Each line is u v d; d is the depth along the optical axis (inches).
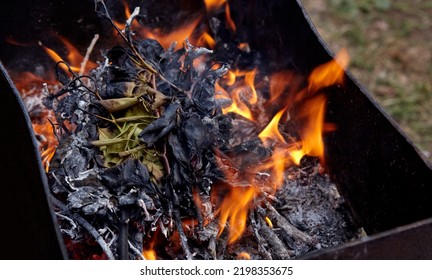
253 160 59.1
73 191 52.5
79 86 59.3
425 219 47.3
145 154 53.8
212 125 56.1
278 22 72.2
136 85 57.3
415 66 110.4
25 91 77.4
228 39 80.7
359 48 114.0
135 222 53.0
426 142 98.0
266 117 71.3
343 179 63.7
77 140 55.3
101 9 76.5
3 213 63.9
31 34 76.8
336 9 122.6
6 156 59.0
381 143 55.9
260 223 57.9
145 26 80.7
